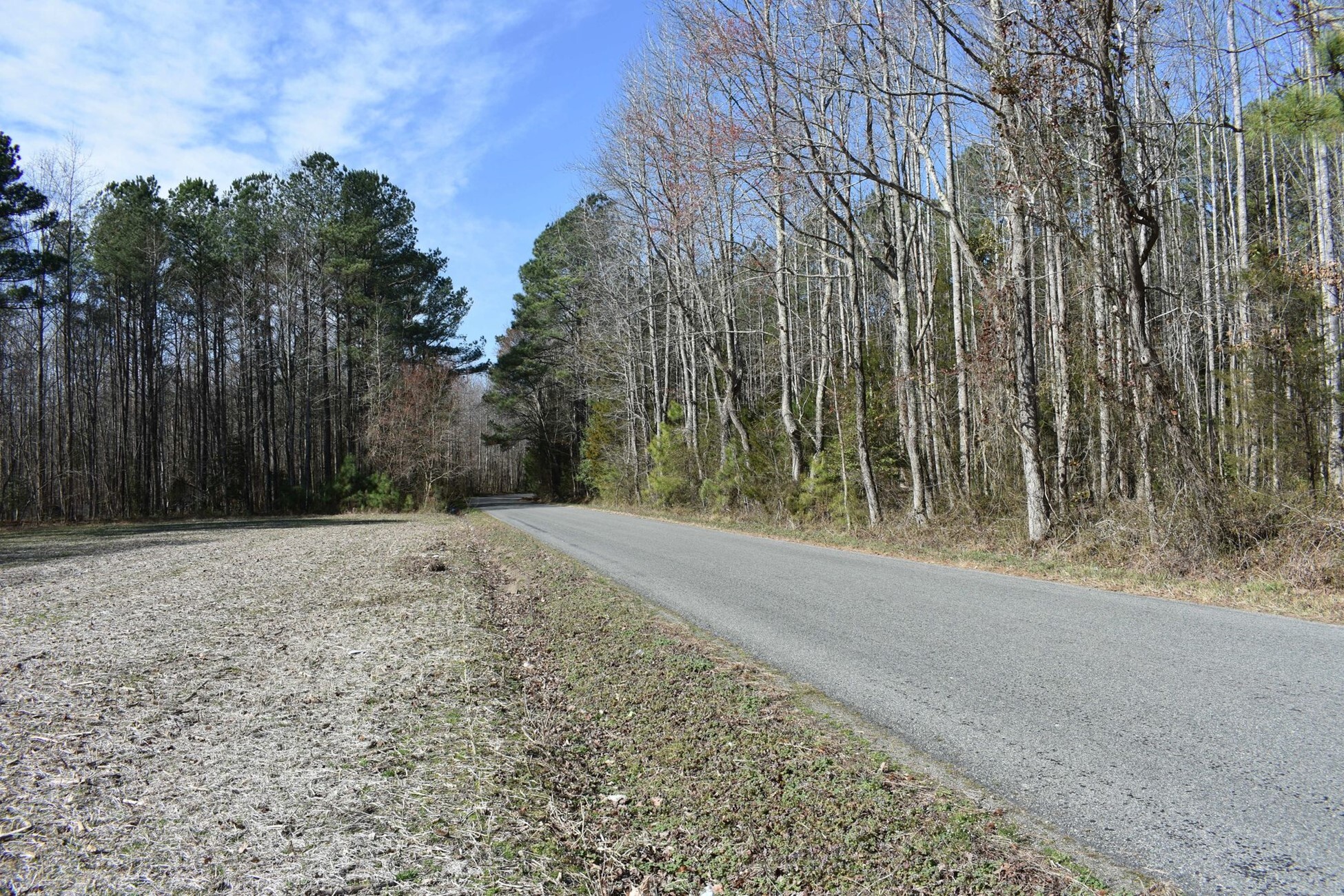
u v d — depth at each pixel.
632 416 38.56
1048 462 18.31
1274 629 6.70
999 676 5.57
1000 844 3.28
